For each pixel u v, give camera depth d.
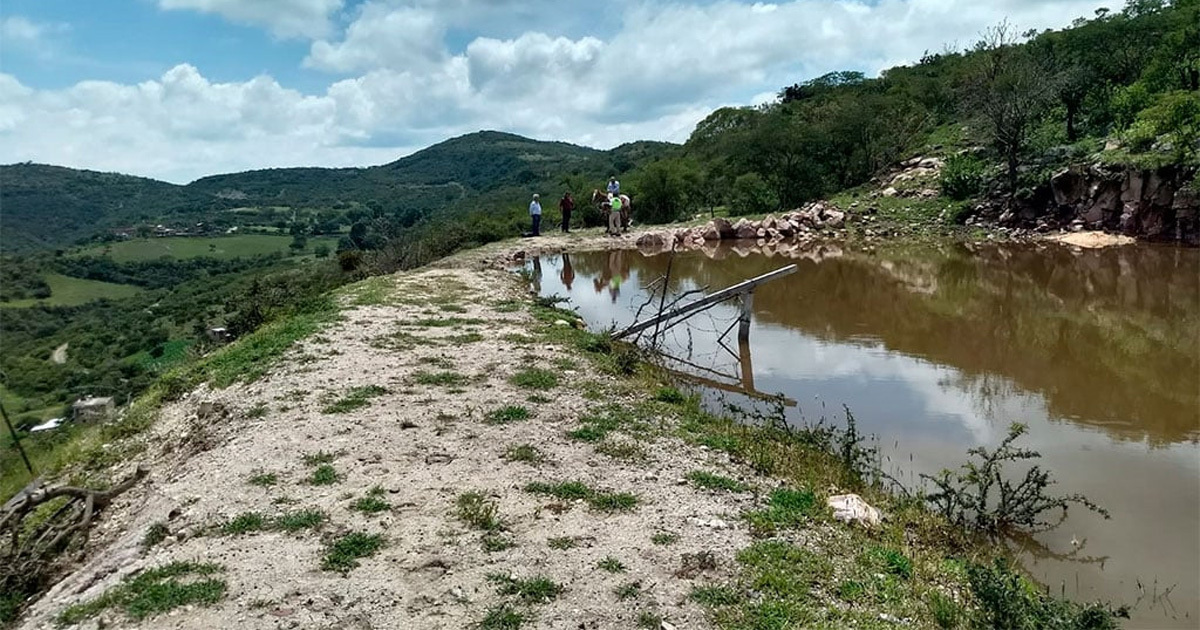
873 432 12.46
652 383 13.86
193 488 8.88
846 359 17.22
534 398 12.07
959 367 16.38
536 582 6.57
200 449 10.69
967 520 9.20
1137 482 10.29
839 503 8.52
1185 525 9.04
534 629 5.91
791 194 51.03
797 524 7.90
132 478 10.61
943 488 9.25
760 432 11.38
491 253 33.38
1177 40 41.16
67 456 12.70
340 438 10.27
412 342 15.86
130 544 7.73
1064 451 11.47
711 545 7.30
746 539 7.46
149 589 6.55
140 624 6.08
